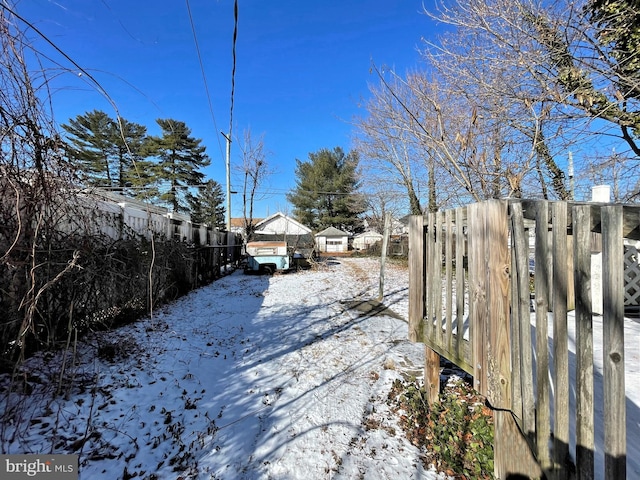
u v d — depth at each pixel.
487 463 1.99
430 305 2.47
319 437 2.31
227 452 2.13
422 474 1.96
